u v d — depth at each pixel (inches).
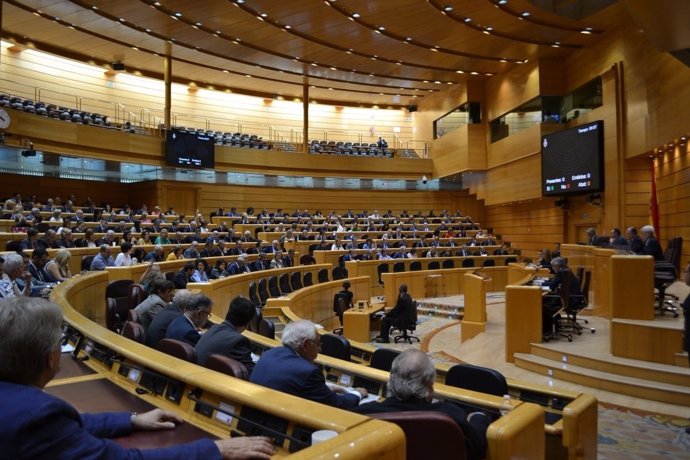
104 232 470.6
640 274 256.2
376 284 612.4
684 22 301.9
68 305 162.6
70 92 772.0
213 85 908.6
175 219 648.4
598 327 337.1
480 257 665.0
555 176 658.2
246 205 852.0
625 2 290.4
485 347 344.8
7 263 194.9
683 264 489.7
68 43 706.8
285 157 871.1
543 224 773.3
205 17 616.1
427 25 636.1
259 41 697.6
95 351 117.6
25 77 719.7
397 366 90.6
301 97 991.0
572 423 111.3
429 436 74.4
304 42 698.8
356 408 89.5
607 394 236.4
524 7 577.9
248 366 130.1
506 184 814.5
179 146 743.7
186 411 83.6
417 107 1052.5
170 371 88.9
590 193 624.7
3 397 46.7
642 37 545.3
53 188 725.3
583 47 676.1
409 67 805.2
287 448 66.3
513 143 784.9
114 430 71.0
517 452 83.2
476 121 877.8
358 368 138.9
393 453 53.4
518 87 785.6
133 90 848.3
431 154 987.3
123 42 698.2
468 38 673.6
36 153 614.9
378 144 985.5
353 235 676.7
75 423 48.9
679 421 203.9
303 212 816.3
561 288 299.1
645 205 573.6
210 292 300.5
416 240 724.7
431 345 378.6
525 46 694.5
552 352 277.1
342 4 579.2
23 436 44.4
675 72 474.0
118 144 694.5
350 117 1053.2
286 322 311.6
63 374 106.0
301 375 101.0
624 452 176.4
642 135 541.3
